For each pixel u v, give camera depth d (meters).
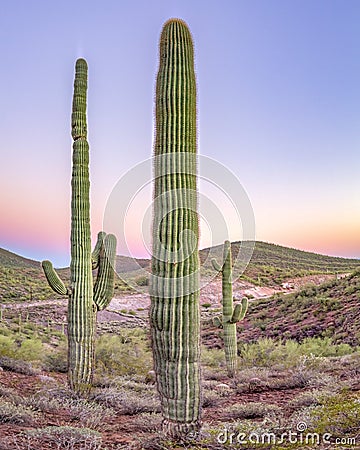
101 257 8.41
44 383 8.62
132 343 14.91
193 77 5.11
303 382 8.88
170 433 4.77
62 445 4.66
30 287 32.72
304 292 26.80
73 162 8.39
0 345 11.72
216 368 12.75
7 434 4.87
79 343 7.88
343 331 19.02
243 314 11.20
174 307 4.73
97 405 6.93
